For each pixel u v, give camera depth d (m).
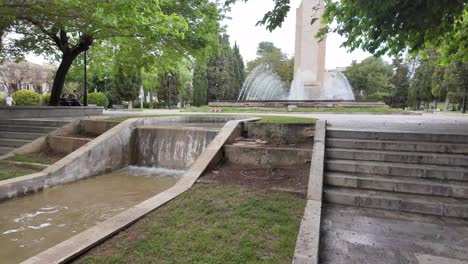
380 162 5.19
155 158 8.28
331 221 3.74
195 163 5.71
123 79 30.56
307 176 5.17
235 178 5.27
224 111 17.77
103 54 16.52
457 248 3.04
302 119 8.30
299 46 19.53
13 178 5.78
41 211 4.95
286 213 3.64
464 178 4.55
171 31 9.03
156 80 37.03
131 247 2.88
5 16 8.59
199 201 4.12
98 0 6.99
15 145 8.51
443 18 6.27
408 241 3.20
